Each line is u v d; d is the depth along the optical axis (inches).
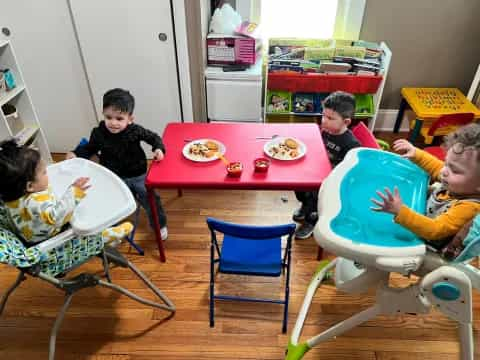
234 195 104.2
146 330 71.4
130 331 71.2
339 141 82.2
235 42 103.5
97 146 79.4
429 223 46.5
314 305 75.9
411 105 113.8
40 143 108.0
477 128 46.0
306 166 71.6
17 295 77.5
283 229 57.4
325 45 113.7
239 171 68.4
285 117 122.0
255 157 74.3
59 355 67.6
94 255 61.3
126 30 95.7
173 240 90.0
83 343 69.4
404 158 60.6
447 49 117.3
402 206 46.9
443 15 111.3
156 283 79.9
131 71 102.6
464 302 48.3
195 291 78.3
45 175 53.4
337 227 49.7
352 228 49.6
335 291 78.6
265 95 114.0
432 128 100.6
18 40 98.7
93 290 78.4
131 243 85.8
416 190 56.0
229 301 76.3
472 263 78.7
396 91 126.7
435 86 124.9
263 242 68.8
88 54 99.6
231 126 84.7
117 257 65.4
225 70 106.0
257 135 81.4
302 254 86.7
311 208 89.6
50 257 55.7
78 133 116.2
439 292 48.3
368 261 46.9
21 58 101.6
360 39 117.3
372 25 114.5
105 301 76.4
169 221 95.3
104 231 62.7
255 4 114.0
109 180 61.7
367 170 59.1
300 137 80.5
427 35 115.1
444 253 48.8
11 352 68.3
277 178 68.4
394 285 79.6
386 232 49.3
